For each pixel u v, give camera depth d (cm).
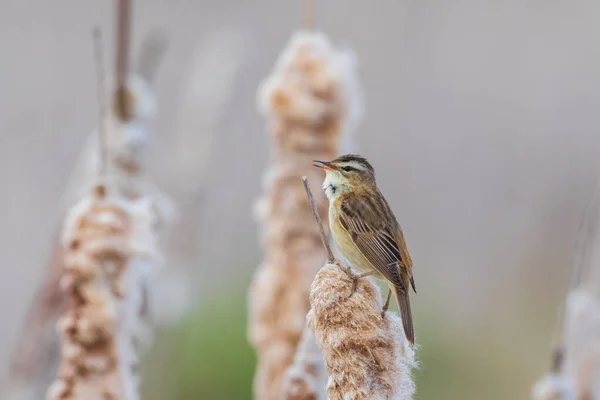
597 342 705
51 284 855
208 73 1112
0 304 1670
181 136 1125
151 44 823
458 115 2145
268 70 1898
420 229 2070
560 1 2323
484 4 2238
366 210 742
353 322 498
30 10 1912
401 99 1962
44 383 845
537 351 1981
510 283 2150
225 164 1723
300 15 1991
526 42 2255
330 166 763
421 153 2083
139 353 1056
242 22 1931
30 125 1772
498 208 2175
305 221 773
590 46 2280
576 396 703
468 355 1914
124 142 765
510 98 2217
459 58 2169
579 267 720
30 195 1739
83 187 794
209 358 1547
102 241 639
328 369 502
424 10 2070
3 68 1842
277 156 788
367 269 745
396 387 494
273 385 754
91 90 1852
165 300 1113
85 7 1947
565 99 2291
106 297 640
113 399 639
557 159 2273
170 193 1128
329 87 780
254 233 1877
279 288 765
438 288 2066
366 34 1923
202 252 1441
